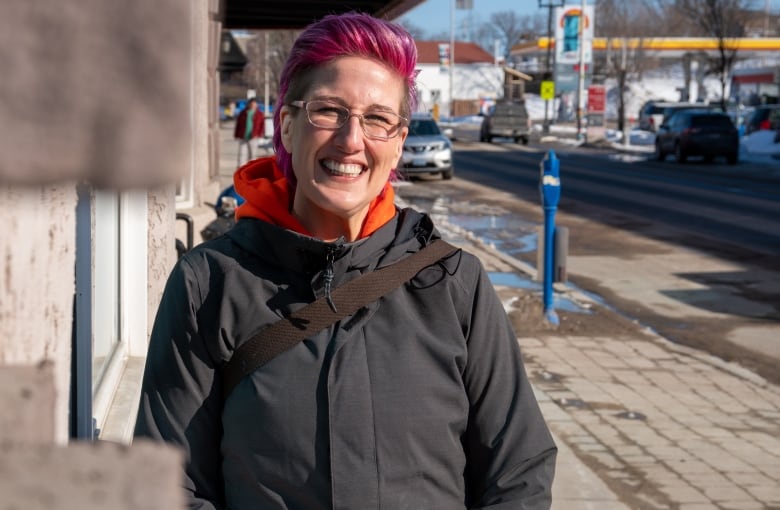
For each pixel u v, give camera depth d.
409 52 1.84
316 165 1.83
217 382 1.79
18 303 0.71
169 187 0.39
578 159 33.16
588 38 50.38
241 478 1.76
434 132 24.59
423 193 21.00
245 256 1.82
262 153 31.97
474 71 88.94
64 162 0.37
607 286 10.92
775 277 11.52
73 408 2.29
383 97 1.81
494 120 44.41
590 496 4.63
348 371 1.73
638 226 15.87
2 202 0.43
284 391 1.72
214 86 10.75
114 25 0.38
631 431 5.75
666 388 6.80
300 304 1.78
